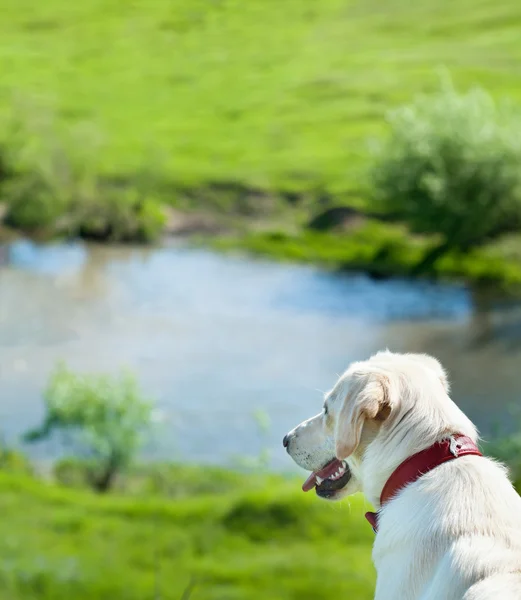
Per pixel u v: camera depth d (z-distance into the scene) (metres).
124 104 62.41
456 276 36.44
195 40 74.50
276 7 79.88
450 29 69.44
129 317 31.48
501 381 26.09
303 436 4.15
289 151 51.88
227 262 39.06
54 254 39.88
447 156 37.25
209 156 51.97
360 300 33.94
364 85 61.06
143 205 44.03
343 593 10.57
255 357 27.81
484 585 3.32
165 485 17.77
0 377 25.56
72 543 12.84
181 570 11.62
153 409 20.59
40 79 66.88
